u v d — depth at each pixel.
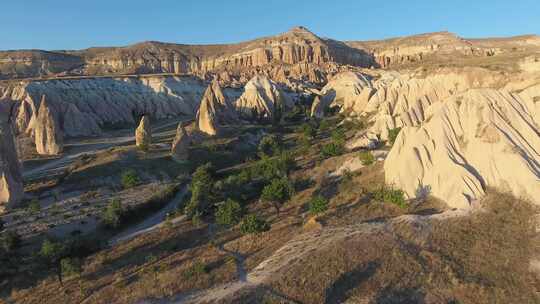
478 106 48.84
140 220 55.47
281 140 98.06
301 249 37.34
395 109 87.12
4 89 126.81
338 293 30.94
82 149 89.75
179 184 69.69
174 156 79.94
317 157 73.50
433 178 45.97
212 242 43.78
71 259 39.38
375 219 42.06
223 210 47.88
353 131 94.81
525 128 46.25
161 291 34.00
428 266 33.09
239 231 46.41
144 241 46.66
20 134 98.00
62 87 131.12
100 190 64.00
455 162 45.44
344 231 39.50
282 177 60.56
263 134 109.00
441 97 76.38
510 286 30.64
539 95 49.25
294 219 46.44
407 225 38.66
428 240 36.38
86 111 126.00
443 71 79.88
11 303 35.75
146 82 157.75
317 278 32.38
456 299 29.80
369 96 117.94
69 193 62.50
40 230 50.22
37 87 116.00
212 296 32.16
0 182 55.84
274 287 31.91
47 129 83.75
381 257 34.28
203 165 73.88
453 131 48.69
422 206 43.59
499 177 42.97
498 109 48.09
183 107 152.88
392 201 43.69
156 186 67.69
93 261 41.88
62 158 81.94
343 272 32.84
